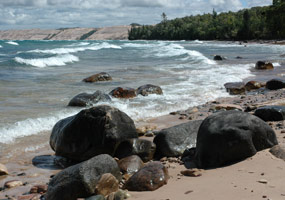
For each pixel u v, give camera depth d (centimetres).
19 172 637
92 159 531
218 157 571
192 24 15038
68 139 702
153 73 2069
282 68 2477
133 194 479
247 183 450
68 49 4059
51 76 1867
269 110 884
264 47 6053
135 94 1361
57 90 1462
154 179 505
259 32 11181
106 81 1741
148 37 17388
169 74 2027
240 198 398
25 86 1522
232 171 520
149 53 3797
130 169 607
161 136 721
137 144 701
